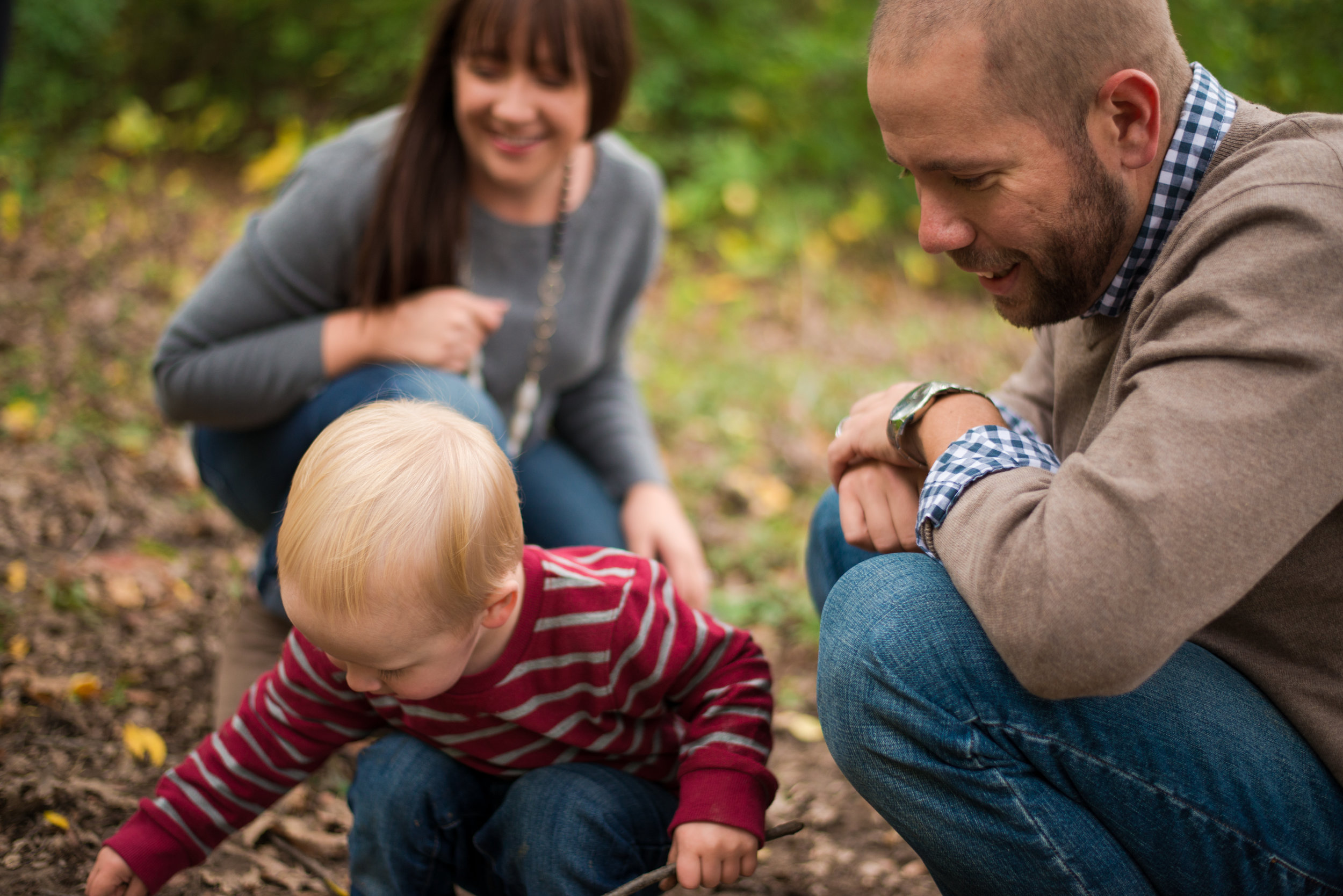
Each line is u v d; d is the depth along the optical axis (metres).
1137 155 1.47
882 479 1.76
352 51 6.41
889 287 6.06
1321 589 1.44
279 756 1.82
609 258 2.77
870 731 1.58
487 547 1.59
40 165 5.73
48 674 2.58
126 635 2.81
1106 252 1.52
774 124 6.47
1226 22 6.18
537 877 1.71
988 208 1.49
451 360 2.41
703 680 1.81
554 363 2.76
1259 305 1.31
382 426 1.64
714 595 3.40
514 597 1.67
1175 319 1.39
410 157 2.41
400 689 1.61
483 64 2.37
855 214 6.19
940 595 1.57
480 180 2.60
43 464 3.52
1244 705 1.51
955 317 5.81
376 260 2.40
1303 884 1.53
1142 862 1.57
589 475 2.84
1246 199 1.37
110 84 6.45
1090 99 1.43
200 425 2.58
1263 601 1.49
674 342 5.14
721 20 6.60
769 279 5.90
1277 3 6.53
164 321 4.63
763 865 2.30
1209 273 1.36
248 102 6.65
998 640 1.42
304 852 2.22
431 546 1.54
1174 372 1.35
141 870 1.76
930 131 1.46
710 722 1.76
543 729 1.77
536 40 2.33
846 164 6.42
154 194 5.77
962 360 5.25
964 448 1.56
